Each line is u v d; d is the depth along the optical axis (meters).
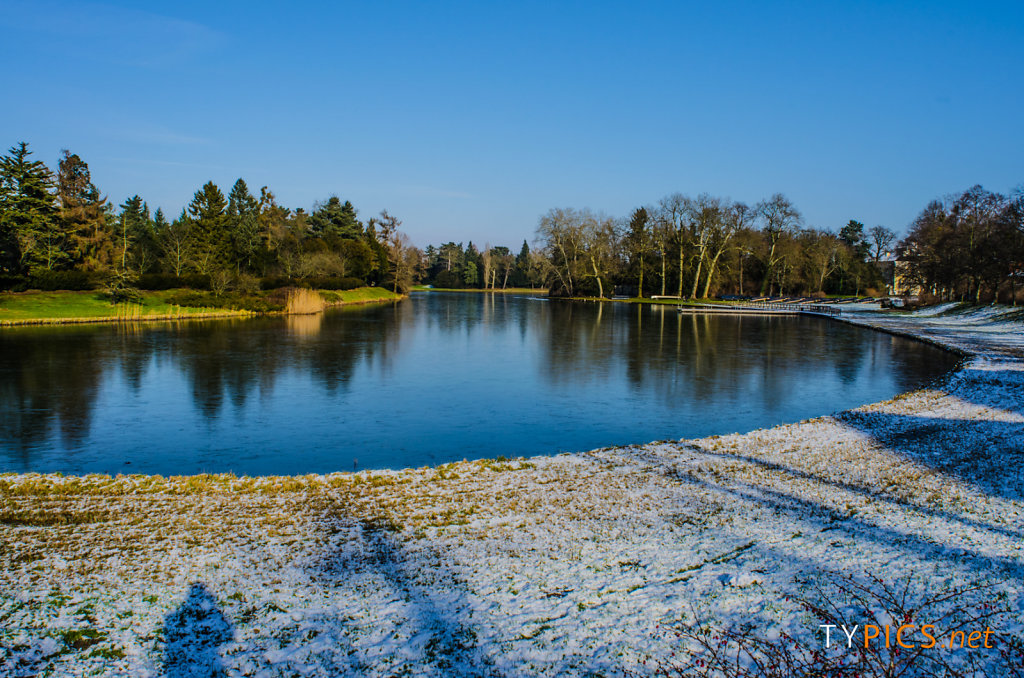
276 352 29.36
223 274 53.66
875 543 8.07
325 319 49.38
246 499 9.85
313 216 97.06
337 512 9.30
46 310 40.56
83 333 35.31
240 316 49.47
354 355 28.91
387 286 99.75
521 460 12.16
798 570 7.29
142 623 6.20
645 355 29.72
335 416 17.42
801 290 84.81
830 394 20.59
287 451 14.23
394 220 100.69
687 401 19.52
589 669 5.44
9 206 45.16
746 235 78.25
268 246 71.81
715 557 7.71
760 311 60.09
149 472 12.73
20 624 6.14
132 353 28.14
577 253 85.44
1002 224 46.91
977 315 48.44
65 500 9.71
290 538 8.33
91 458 13.55
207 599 6.70
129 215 81.31
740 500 9.80
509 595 6.80
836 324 48.06
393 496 10.03
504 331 41.22
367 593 6.85
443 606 6.57
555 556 7.79
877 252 100.94
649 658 5.58
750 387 21.77
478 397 20.00
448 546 8.09
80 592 6.80
